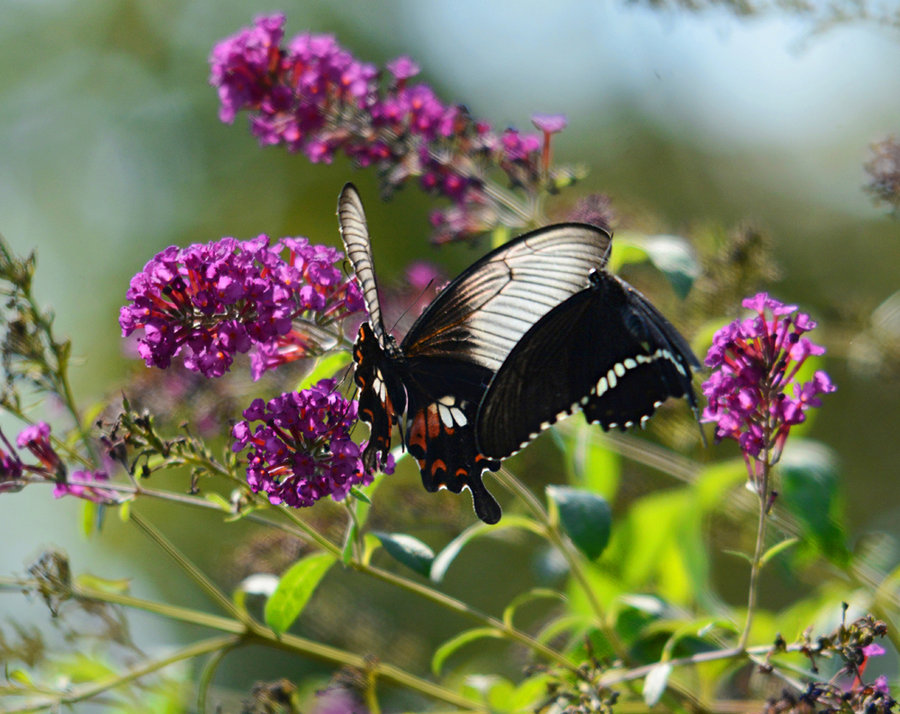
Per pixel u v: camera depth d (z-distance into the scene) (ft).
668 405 21.80
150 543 44.06
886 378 23.15
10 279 18.04
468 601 34.99
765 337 15.05
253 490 15.07
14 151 60.54
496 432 16.62
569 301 16.10
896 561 21.71
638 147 47.37
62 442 17.67
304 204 54.08
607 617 19.19
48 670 20.85
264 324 15.39
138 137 59.41
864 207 37.91
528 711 17.21
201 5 61.57
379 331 16.84
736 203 44.39
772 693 18.81
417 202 49.67
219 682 40.42
